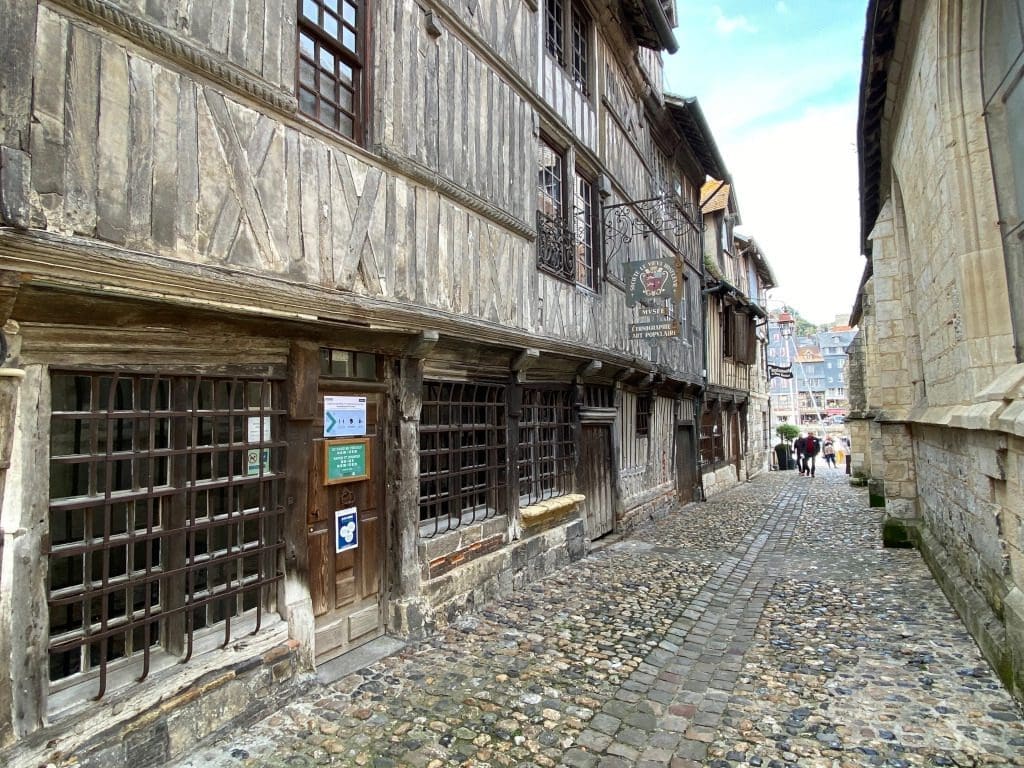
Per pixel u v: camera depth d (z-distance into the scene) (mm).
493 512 5871
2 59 2207
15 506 2365
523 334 5773
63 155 2391
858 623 4895
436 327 4535
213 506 3328
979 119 3949
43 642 2436
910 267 7633
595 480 8250
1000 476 3590
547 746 3066
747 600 5738
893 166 7133
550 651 4340
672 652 4387
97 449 2725
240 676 3217
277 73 3346
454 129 4922
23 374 2391
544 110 6465
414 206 4438
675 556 7570
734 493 15312
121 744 2645
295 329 3594
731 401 17953
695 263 13766
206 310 2955
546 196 6859
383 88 4137
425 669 4004
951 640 4387
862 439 17094
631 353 8938
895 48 5469
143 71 2705
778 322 39844
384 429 4570
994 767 2793
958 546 5188
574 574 6590
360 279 3891
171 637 3076
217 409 3287
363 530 4367
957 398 4742
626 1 8719
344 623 4145
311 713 3377
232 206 3078
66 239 2367
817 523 10289
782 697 3605
